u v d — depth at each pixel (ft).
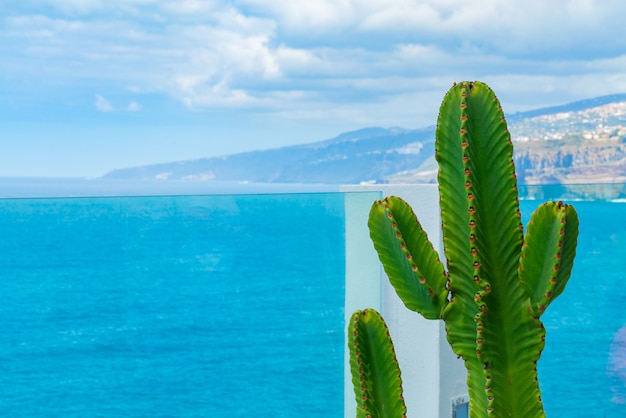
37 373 9.75
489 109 4.33
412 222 4.65
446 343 10.08
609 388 12.48
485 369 4.32
